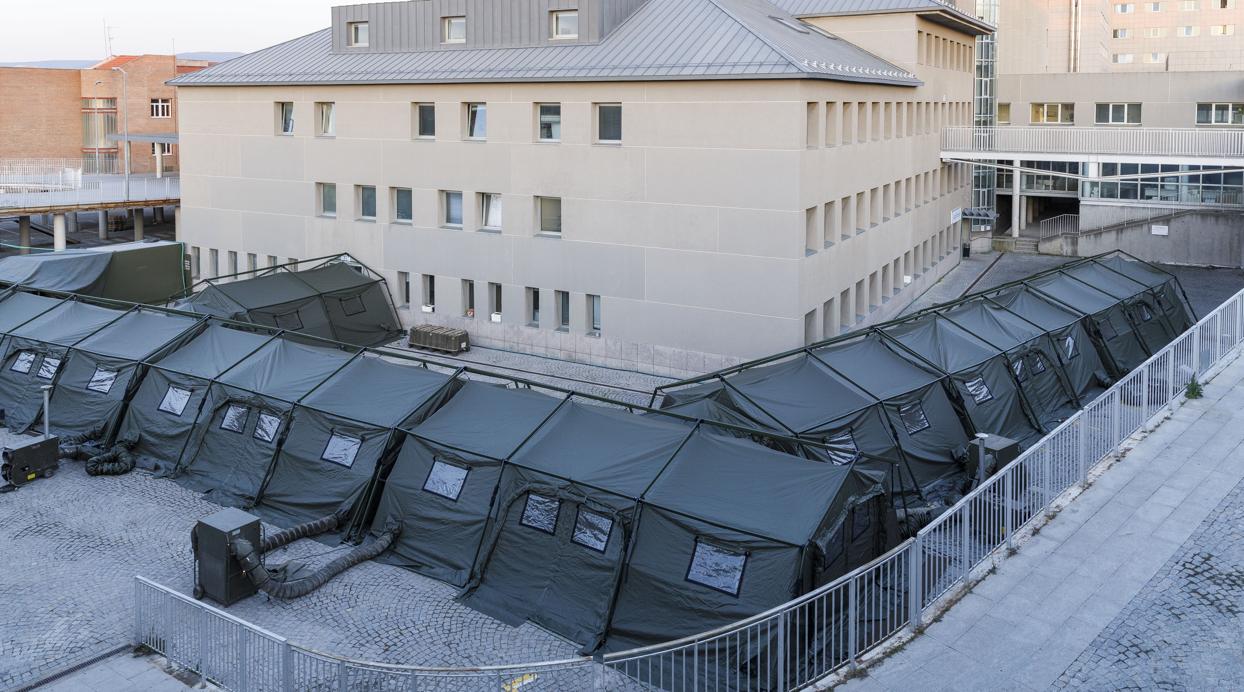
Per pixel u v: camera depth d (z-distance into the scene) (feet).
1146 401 74.33
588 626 59.72
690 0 127.75
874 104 135.13
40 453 81.71
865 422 78.02
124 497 78.89
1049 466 62.13
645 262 119.03
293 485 76.33
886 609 50.83
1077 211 242.37
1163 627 49.70
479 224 132.05
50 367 94.02
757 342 113.50
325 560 69.00
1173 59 397.19
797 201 109.19
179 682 53.21
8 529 72.79
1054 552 57.00
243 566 61.87
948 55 169.78
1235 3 384.68
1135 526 59.57
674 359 118.83
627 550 59.88
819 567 55.72
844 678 47.24
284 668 48.80
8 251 200.13
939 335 91.71
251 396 81.10
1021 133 165.99
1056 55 319.06
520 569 64.03
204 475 81.51
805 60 111.96
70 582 65.00
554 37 129.49
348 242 142.41
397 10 140.77
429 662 56.29
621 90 117.39
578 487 63.41
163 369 87.56
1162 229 186.19
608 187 120.16
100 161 243.19
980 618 51.19
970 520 55.16
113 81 241.55
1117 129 162.50
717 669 49.34
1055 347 98.02
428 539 68.85
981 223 198.90
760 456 63.31
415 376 79.97
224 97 150.71
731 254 113.60
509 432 70.74
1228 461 67.97
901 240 149.89
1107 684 45.70
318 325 127.54
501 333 131.34
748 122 110.52
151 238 215.72
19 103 231.50
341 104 139.54
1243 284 164.55
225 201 153.89
